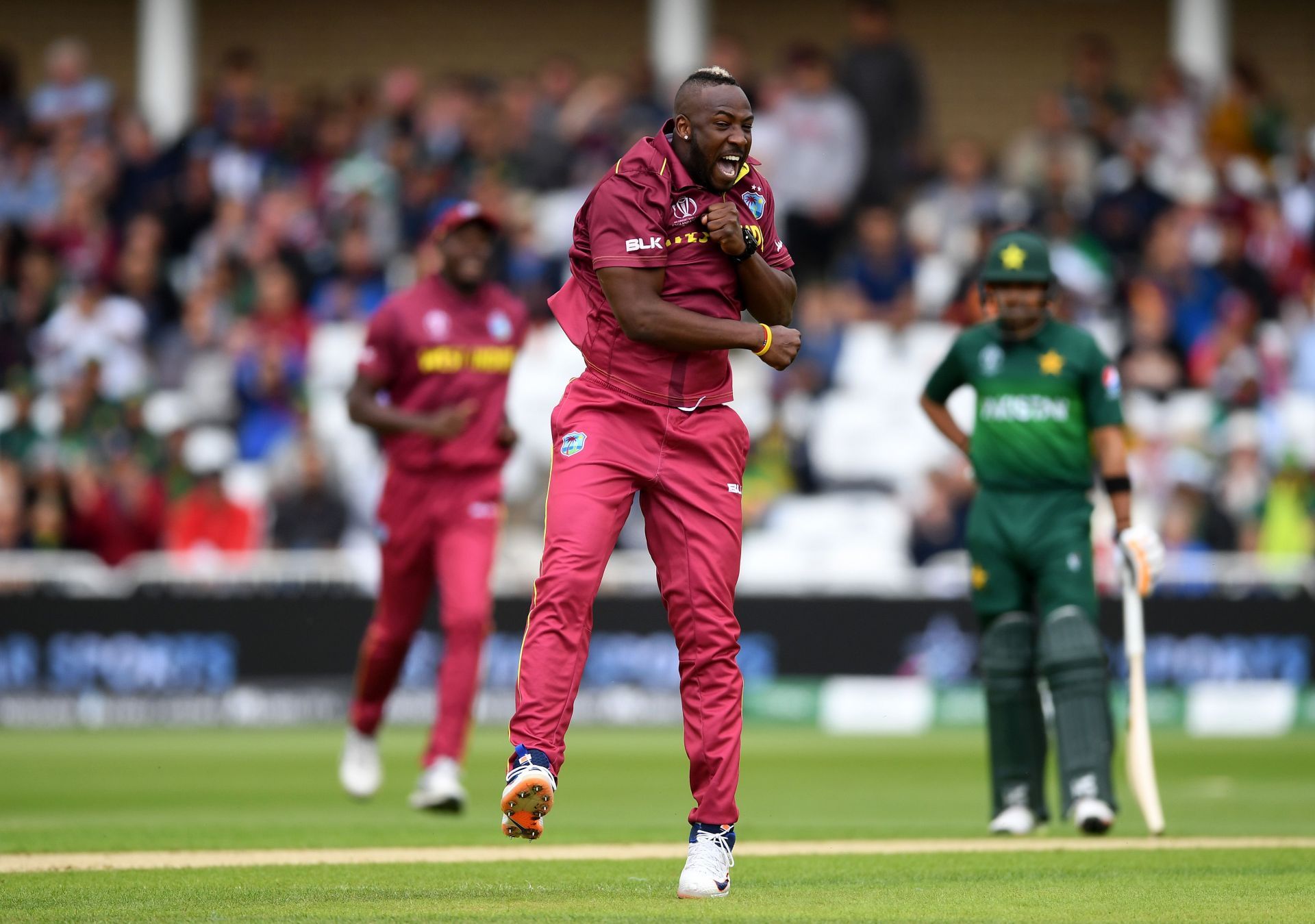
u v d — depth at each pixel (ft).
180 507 167.63
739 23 242.99
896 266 191.42
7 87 215.92
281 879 59.36
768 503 175.22
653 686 157.89
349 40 245.65
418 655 157.28
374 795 101.24
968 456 82.58
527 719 53.78
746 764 125.08
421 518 91.35
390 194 200.23
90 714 156.04
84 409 174.50
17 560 158.40
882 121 201.46
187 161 205.57
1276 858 66.13
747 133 54.60
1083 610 79.36
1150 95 223.51
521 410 179.52
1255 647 156.46
